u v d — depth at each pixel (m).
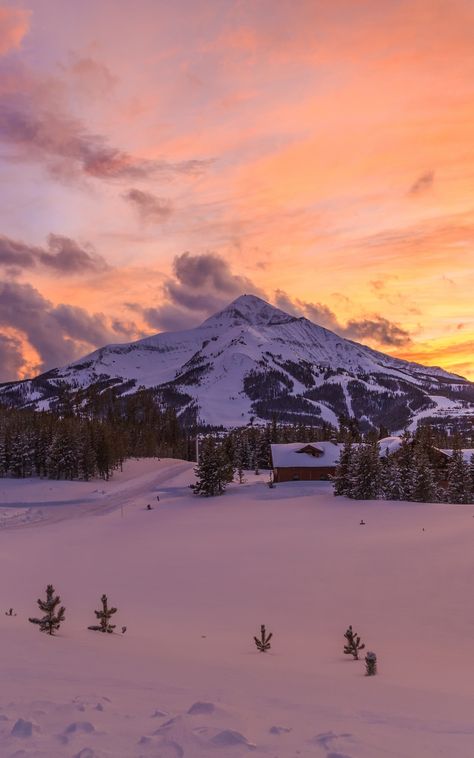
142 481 123.94
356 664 15.70
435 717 7.61
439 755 5.42
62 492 106.88
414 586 29.92
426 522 54.31
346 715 7.26
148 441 195.12
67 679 8.64
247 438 157.00
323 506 72.44
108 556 46.50
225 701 7.71
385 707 8.32
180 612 25.89
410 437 97.31
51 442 129.88
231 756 4.97
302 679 11.52
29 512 87.50
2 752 4.81
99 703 6.68
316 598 28.59
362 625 22.98
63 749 4.94
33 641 13.52
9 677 8.37
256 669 12.77
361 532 51.59
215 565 39.66
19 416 151.75
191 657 14.45
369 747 5.50
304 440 175.50
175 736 5.43
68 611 25.61
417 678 13.71
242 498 87.75
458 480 79.94
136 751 5.03
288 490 91.44
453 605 25.64
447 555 36.97
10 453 128.25
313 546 45.47
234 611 26.08
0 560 44.75
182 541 53.22
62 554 48.62
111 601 28.61
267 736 5.75
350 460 81.62
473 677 14.15
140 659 12.38
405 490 77.00
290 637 20.86
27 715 6.00
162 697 7.66
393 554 39.28
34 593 30.78
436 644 19.56
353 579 32.72
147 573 37.69
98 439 130.38
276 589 31.08
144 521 71.94
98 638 17.03
